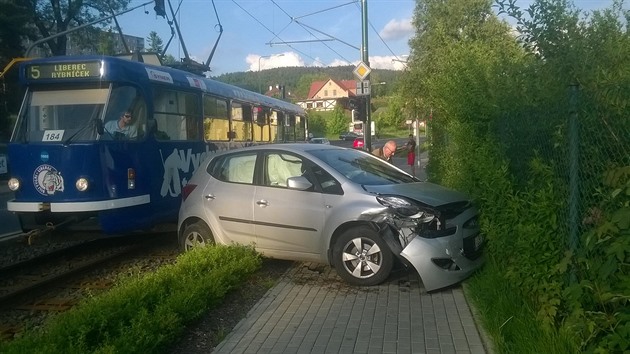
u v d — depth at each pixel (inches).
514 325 220.8
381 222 299.1
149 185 444.1
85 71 420.5
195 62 628.4
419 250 287.9
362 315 261.1
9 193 1082.1
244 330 243.1
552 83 224.7
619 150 177.9
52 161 404.2
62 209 397.1
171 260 421.1
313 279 325.4
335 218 311.3
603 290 172.4
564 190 209.2
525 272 220.4
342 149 369.7
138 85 439.5
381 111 3575.3
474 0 655.1
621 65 221.6
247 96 675.4
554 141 216.8
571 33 236.5
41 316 297.3
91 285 351.3
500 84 311.9
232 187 353.4
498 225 272.5
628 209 157.9
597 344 169.8
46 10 1653.5
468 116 356.8
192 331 244.1
